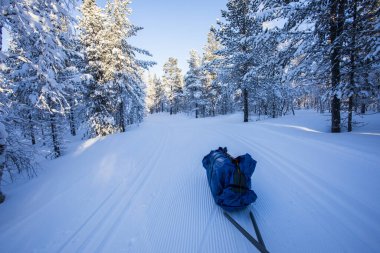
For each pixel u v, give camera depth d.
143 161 8.10
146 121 41.94
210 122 25.25
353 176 4.64
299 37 10.17
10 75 8.95
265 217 3.68
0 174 5.72
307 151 6.78
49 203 5.13
